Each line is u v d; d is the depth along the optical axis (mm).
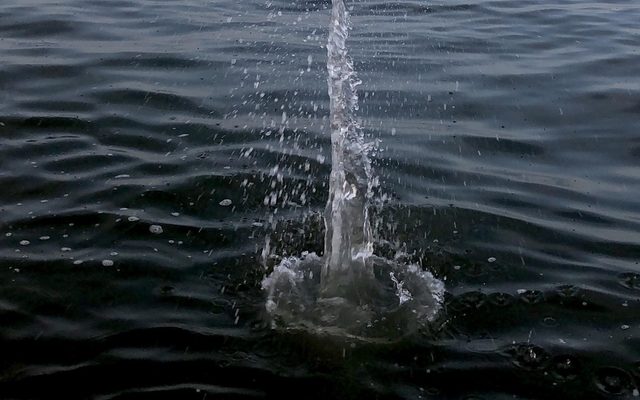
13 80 6133
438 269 3982
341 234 4047
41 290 3660
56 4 8242
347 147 5121
